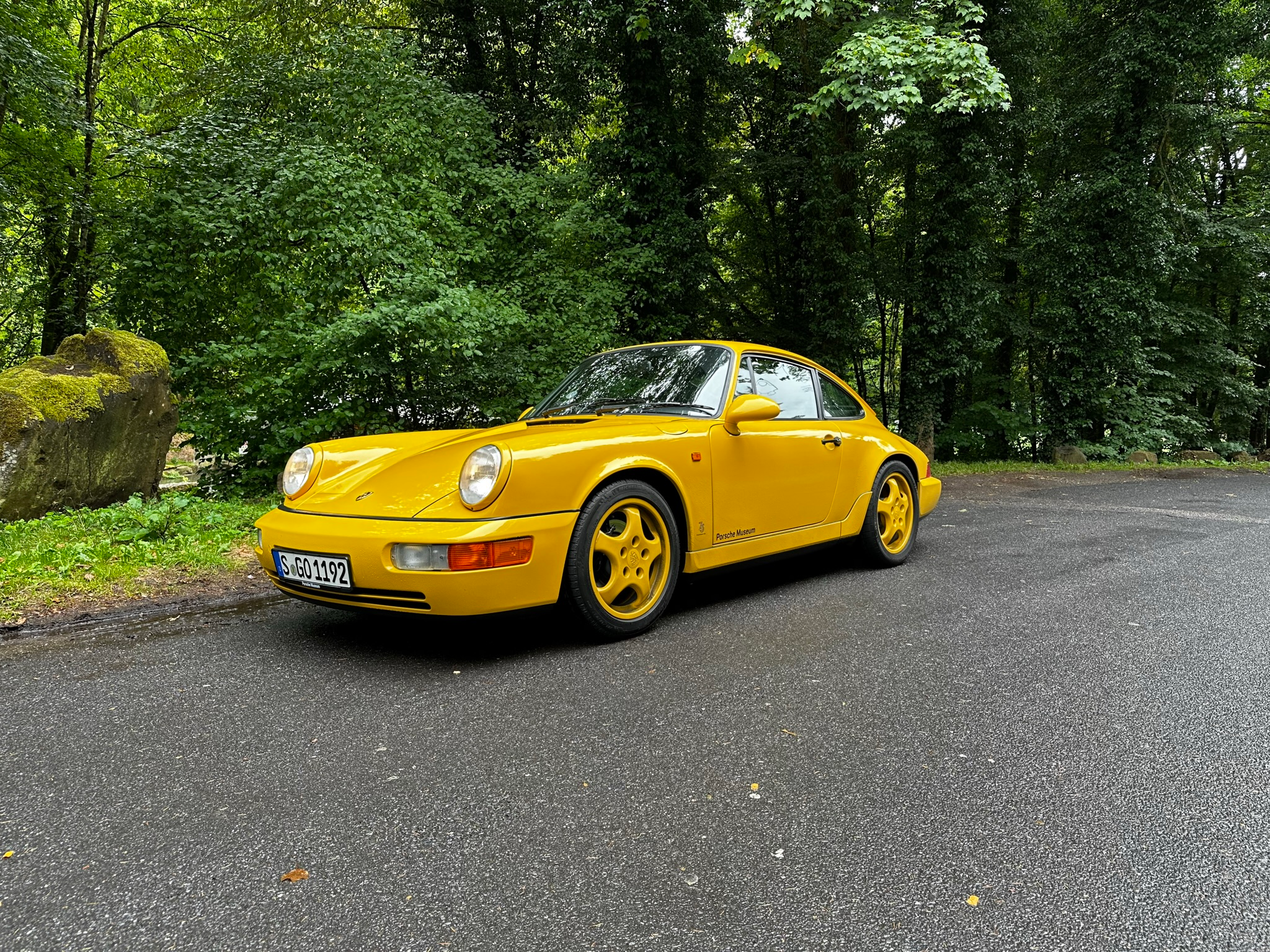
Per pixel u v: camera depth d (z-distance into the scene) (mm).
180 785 1908
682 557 3420
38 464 5172
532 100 14828
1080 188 15719
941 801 1847
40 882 1495
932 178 14609
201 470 7789
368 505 2953
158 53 15547
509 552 2729
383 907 1426
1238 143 19609
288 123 9336
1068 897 1467
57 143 11289
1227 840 1680
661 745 2150
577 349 9656
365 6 14805
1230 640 3193
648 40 12641
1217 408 21578
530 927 1369
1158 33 15445
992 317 16859
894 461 4754
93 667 2803
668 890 1485
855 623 3426
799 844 1653
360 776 1957
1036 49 14102
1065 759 2084
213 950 1303
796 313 16078
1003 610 3650
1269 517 7156
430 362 8336
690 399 3752
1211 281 19641
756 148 14930
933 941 1335
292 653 2969
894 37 9273
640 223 12867
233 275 8070
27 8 10289
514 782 1928
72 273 12250
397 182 9062
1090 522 6719
